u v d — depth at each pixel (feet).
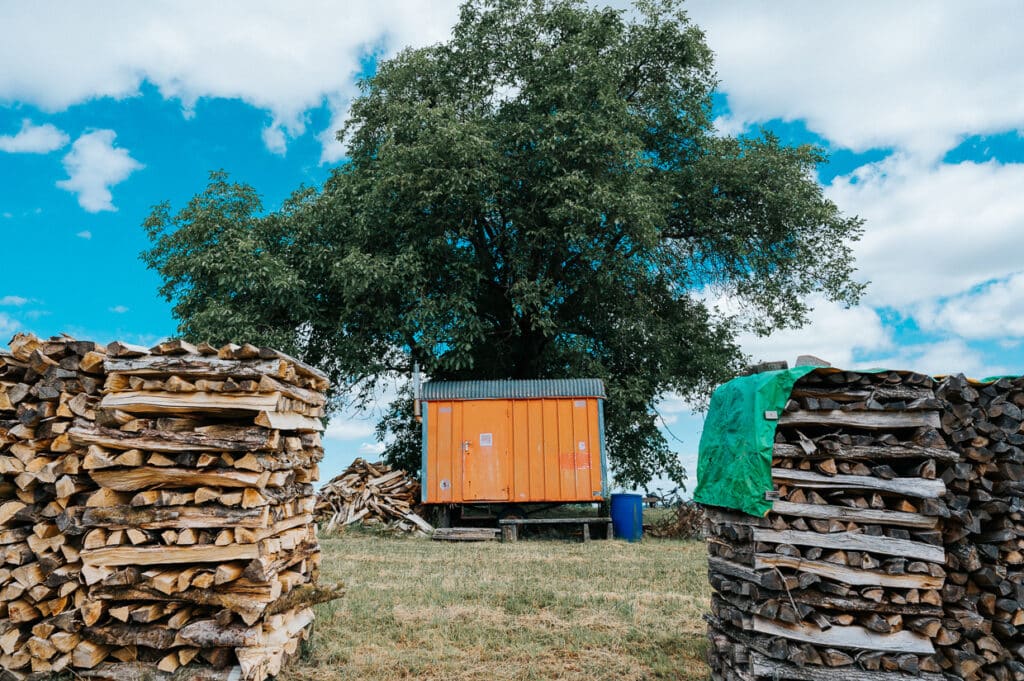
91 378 16.57
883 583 14.49
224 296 56.39
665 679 17.13
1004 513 16.06
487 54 66.13
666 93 68.59
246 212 62.59
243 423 16.38
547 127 57.88
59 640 15.20
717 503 16.69
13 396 16.63
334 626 20.89
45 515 16.08
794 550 14.57
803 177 64.75
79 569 15.81
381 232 60.49
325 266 59.21
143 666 15.24
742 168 63.00
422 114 58.34
